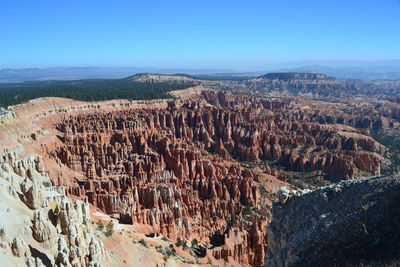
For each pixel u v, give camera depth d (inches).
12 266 1483.8
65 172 4667.8
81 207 2016.5
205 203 4426.7
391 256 1524.4
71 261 1747.0
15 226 1642.5
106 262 2046.0
